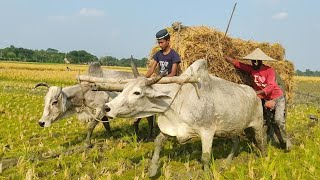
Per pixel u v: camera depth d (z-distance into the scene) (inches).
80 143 311.7
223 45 311.4
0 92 731.4
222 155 278.1
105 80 223.9
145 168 239.1
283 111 268.5
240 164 255.1
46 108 271.7
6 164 246.1
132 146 297.7
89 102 291.4
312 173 230.1
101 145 303.4
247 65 284.5
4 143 304.5
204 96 214.5
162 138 222.5
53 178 218.8
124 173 230.1
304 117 480.4
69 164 245.9
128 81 218.5
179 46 307.3
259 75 271.4
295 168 235.6
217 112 219.1
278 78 294.0
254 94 253.1
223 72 304.2
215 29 318.7
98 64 302.0
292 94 430.9
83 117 294.4
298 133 360.2
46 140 323.0
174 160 258.7
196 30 312.0
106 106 193.3
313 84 1803.6
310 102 754.8
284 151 286.8
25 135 340.8
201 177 223.8
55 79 1220.5
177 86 211.0
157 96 199.0
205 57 300.8
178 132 215.8
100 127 371.6
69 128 379.2
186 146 293.6
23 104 547.2
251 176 220.8
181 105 211.0
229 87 236.1
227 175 227.9
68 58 3730.3
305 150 271.7
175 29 318.3
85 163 251.1
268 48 390.9
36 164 243.6
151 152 269.3
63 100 276.1
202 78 217.6
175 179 223.0
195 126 213.2
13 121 404.5
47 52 3941.9
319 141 319.0
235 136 255.1
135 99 195.3
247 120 243.3
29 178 205.6
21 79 1197.7
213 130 219.8
